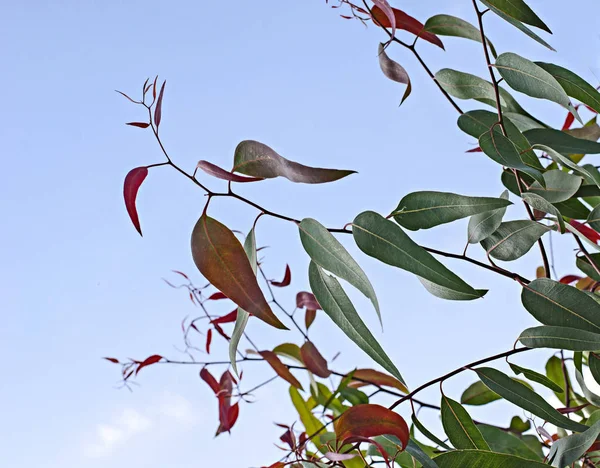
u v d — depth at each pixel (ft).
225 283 2.29
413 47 3.36
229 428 4.31
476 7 2.94
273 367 4.17
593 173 3.04
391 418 2.24
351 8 3.31
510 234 2.92
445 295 2.75
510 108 3.47
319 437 3.68
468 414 2.69
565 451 2.53
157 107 2.37
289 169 2.27
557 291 2.63
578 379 3.16
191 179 2.37
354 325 2.40
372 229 2.43
